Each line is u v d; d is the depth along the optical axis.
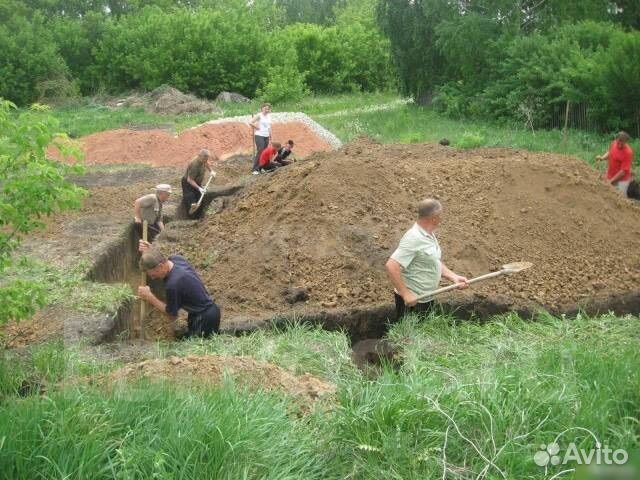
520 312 7.57
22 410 3.78
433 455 3.88
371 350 6.45
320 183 9.36
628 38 20.64
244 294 8.18
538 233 9.05
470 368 5.71
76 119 26.59
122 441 3.57
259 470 3.61
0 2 35.59
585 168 10.40
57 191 5.25
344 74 40.84
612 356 5.39
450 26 26.16
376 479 3.77
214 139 19.80
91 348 6.33
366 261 8.34
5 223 5.20
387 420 4.05
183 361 5.21
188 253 9.59
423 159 11.42
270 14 49.44
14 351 5.99
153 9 40.28
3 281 8.03
